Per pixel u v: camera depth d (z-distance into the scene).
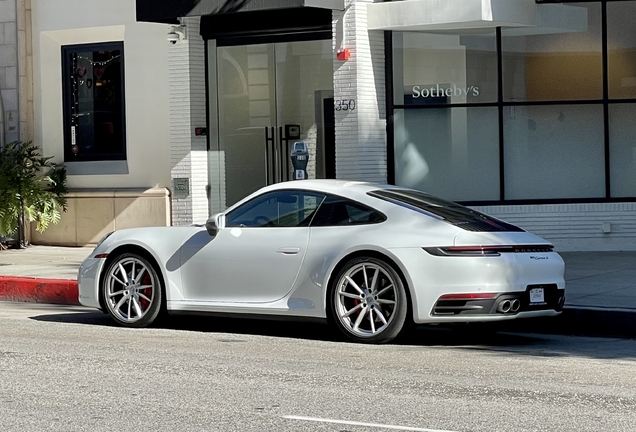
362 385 7.99
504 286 9.72
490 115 17.95
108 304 11.48
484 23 17.16
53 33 20.23
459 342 10.58
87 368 8.72
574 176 17.91
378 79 17.67
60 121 20.28
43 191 19.47
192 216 18.81
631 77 17.70
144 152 19.53
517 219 17.88
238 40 18.75
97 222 19.70
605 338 10.99
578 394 7.67
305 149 17.70
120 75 19.78
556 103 17.83
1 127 20.39
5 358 9.23
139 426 6.63
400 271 9.89
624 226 17.67
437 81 17.94
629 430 6.54
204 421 6.77
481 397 7.54
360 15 17.36
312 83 18.30
